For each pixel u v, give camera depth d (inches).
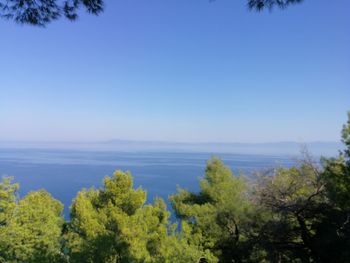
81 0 202.5
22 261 491.2
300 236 677.9
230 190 816.3
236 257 717.9
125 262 450.9
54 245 677.3
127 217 570.9
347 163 487.5
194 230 720.3
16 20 201.0
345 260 527.2
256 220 676.1
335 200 534.9
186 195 924.0
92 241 391.2
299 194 651.5
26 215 720.3
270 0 190.4
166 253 494.0
